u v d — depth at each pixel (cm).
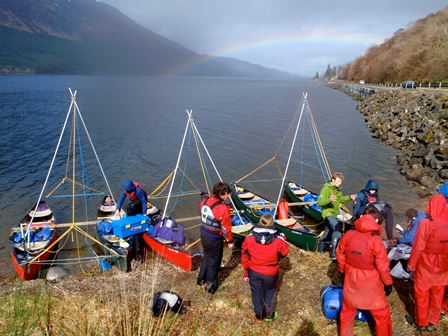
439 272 574
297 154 2723
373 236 520
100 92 9512
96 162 2442
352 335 563
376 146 2989
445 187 580
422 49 7719
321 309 677
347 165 2386
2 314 602
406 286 756
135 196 1042
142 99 7644
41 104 5978
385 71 9781
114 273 934
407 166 2211
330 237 948
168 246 976
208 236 714
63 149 2819
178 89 12206
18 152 2683
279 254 621
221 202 709
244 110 5762
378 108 4822
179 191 1861
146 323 507
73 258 1106
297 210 1555
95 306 639
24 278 934
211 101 7456
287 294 741
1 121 4062
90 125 3972
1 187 1895
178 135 3472
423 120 2959
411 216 801
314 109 5966
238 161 2517
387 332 538
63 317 602
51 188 1900
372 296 524
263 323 645
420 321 597
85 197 1772
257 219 1331
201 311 680
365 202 863
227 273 866
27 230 1080
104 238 1099
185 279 865
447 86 5900
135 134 3506
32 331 527
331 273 830
